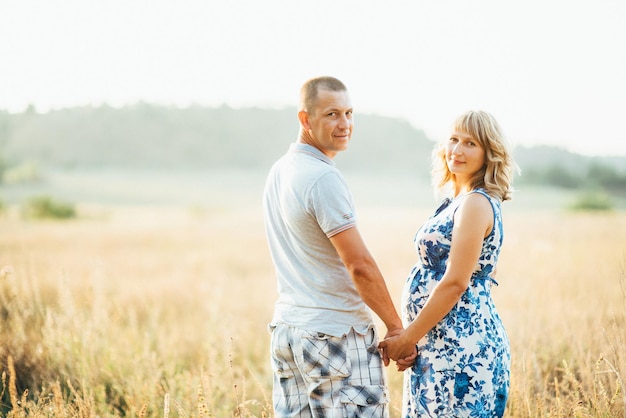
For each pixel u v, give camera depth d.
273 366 3.07
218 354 4.93
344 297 2.88
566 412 3.28
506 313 4.92
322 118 2.92
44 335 4.62
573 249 9.96
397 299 6.93
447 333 2.87
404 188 95.75
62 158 140.75
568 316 4.79
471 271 2.80
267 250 17.36
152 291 8.19
